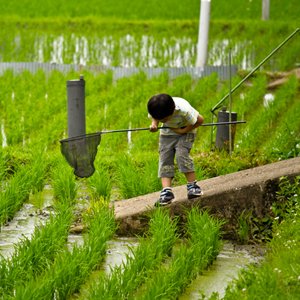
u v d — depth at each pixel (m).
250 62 31.27
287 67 28.72
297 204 11.59
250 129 19.89
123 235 11.95
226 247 11.55
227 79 28.53
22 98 24.33
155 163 15.20
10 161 15.70
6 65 29.95
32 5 44.38
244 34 36.81
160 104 10.94
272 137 19.70
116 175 15.33
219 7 43.69
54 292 9.06
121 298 8.90
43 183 14.80
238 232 11.77
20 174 14.21
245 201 11.81
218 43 35.41
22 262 9.62
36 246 10.01
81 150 12.09
